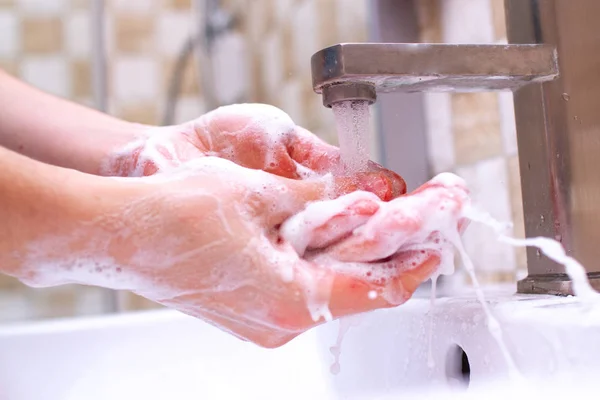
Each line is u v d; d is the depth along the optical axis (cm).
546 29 36
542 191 38
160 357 51
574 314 30
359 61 32
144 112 107
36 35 103
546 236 38
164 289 31
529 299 36
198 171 32
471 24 52
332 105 34
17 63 102
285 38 94
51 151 48
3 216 30
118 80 107
